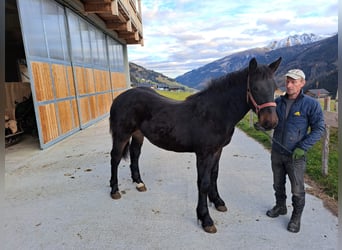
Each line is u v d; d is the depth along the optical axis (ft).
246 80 6.44
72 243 6.53
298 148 6.17
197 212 7.13
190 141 7.13
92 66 27.07
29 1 15.19
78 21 23.65
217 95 6.75
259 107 5.96
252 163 12.55
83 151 15.60
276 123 5.89
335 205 7.97
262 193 9.11
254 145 16.34
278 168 7.04
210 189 7.96
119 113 8.89
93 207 8.45
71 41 21.57
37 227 7.31
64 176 11.41
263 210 7.92
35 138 19.60
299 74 6.07
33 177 11.35
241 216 7.59
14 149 16.31
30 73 15.03
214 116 6.73
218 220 7.41
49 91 17.19
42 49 16.61
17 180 11.02
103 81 31.27
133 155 9.93
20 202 8.93
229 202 8.47
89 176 11.35
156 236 6.72
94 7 21.79
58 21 19.38
